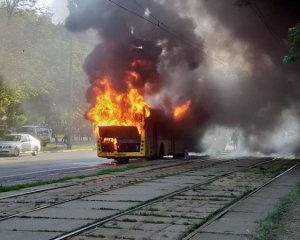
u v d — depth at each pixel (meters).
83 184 14.85
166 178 16.89
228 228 8.08
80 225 8.27
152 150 26.92
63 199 11.52
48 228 8.01
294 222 8.56
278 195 12.38
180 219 8.90
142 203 10.88
